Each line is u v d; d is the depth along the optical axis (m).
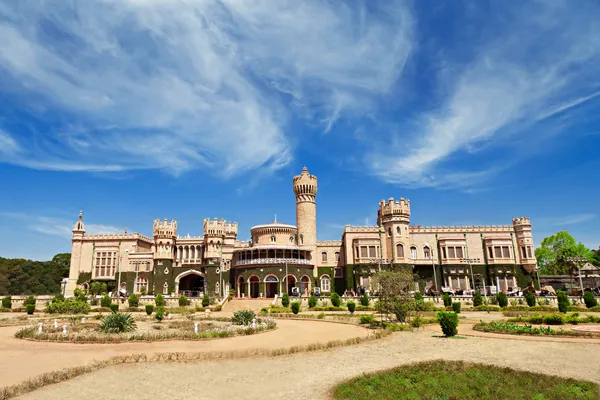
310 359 22.88
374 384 17.27
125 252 93.44
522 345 26.08
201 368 20.78
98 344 28.22
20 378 19.05
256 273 82.75
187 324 40.22
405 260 83.81
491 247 85.50
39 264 127.25
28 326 40.62
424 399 15.37
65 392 16.92
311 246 91.69
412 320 39.84
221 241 90.44
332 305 62.12
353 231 88.88
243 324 40.09
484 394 15.80
